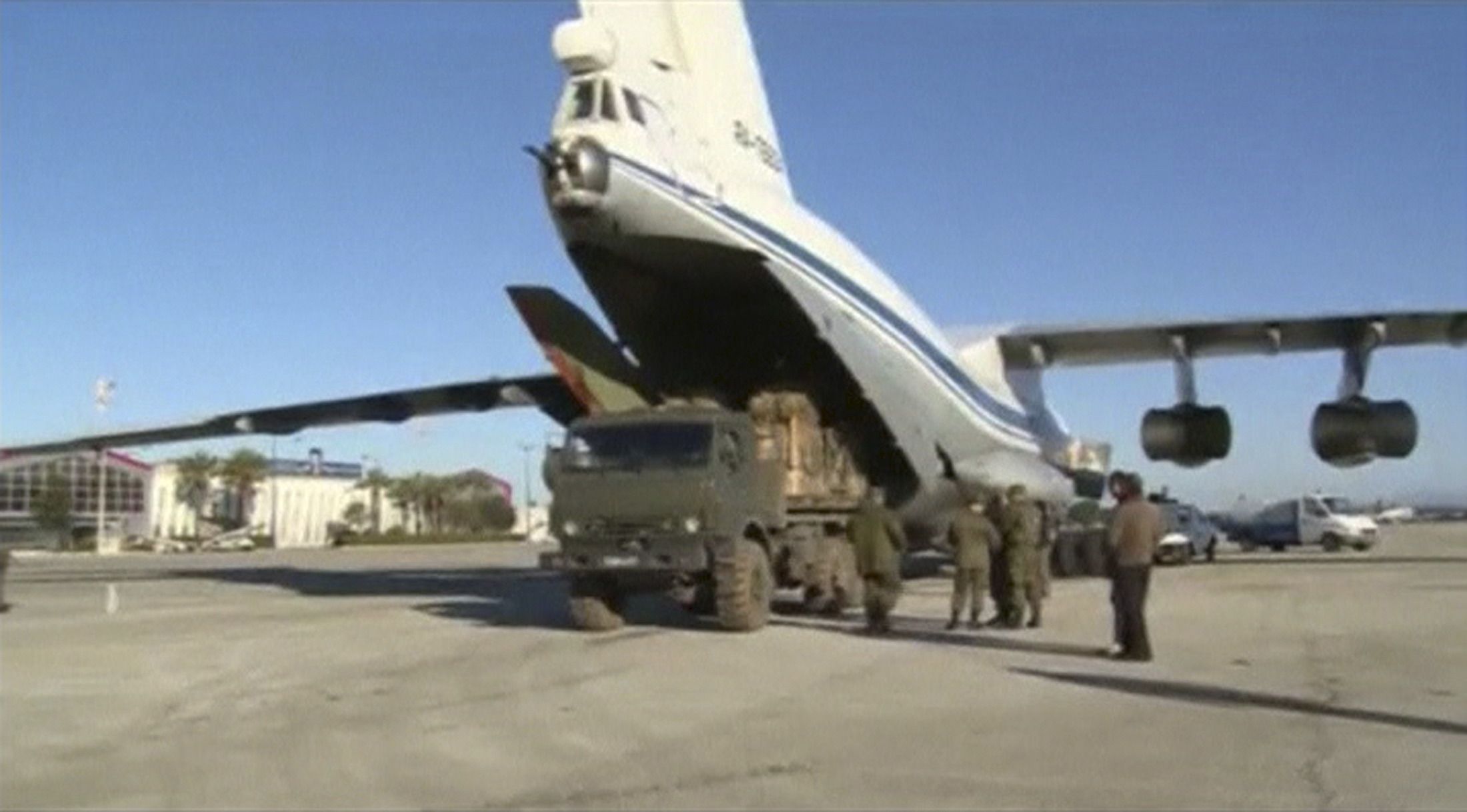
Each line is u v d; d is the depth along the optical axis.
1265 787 7.43
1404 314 22.33
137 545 84.19
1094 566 29.05
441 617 19.03
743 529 16.36
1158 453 25.00
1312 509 44.12
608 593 16.67
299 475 114.31
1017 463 25.48
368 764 8.35
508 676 12.50
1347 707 10.34
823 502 18.80
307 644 15.66
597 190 16.30
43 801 7.40
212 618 19.67
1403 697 10.81
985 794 7.29
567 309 19.25
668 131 17.61
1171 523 32.34
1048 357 26.34
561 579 30.52
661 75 17.92
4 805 7.31
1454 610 18.73
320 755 8.66
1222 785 7.49
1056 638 15.66
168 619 19.69
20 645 15.87
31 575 36.41
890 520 16.09
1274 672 12.41
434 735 9.40
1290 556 39.16
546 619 18.48
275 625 18.31
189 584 29.94
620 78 16.97
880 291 20.59
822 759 8.37
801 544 17.84
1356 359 23.70
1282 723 9.60
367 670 13.14
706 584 17.16
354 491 118.25
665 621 17.91
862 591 18.70
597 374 19.53
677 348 20.22
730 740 9.07
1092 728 9.43
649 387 20.39
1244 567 31.91
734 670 12.80
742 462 16.47
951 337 25.06
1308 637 15.35
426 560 48.97
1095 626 17.20
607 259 18.23
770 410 18.88
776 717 10.05
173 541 88.00
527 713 10.34
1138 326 23.66
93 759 8.66
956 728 9.47
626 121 16.83
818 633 16.22
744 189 18.61
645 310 19.41
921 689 11.44
